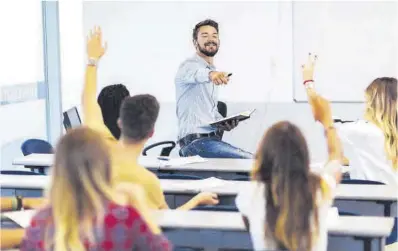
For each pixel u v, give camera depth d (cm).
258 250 220
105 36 655
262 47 627
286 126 221
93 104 346
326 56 618
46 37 657
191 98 605
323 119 288
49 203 179
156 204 279
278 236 214
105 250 173
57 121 661
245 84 634
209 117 603
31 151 474
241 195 228
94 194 173
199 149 594
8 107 588
